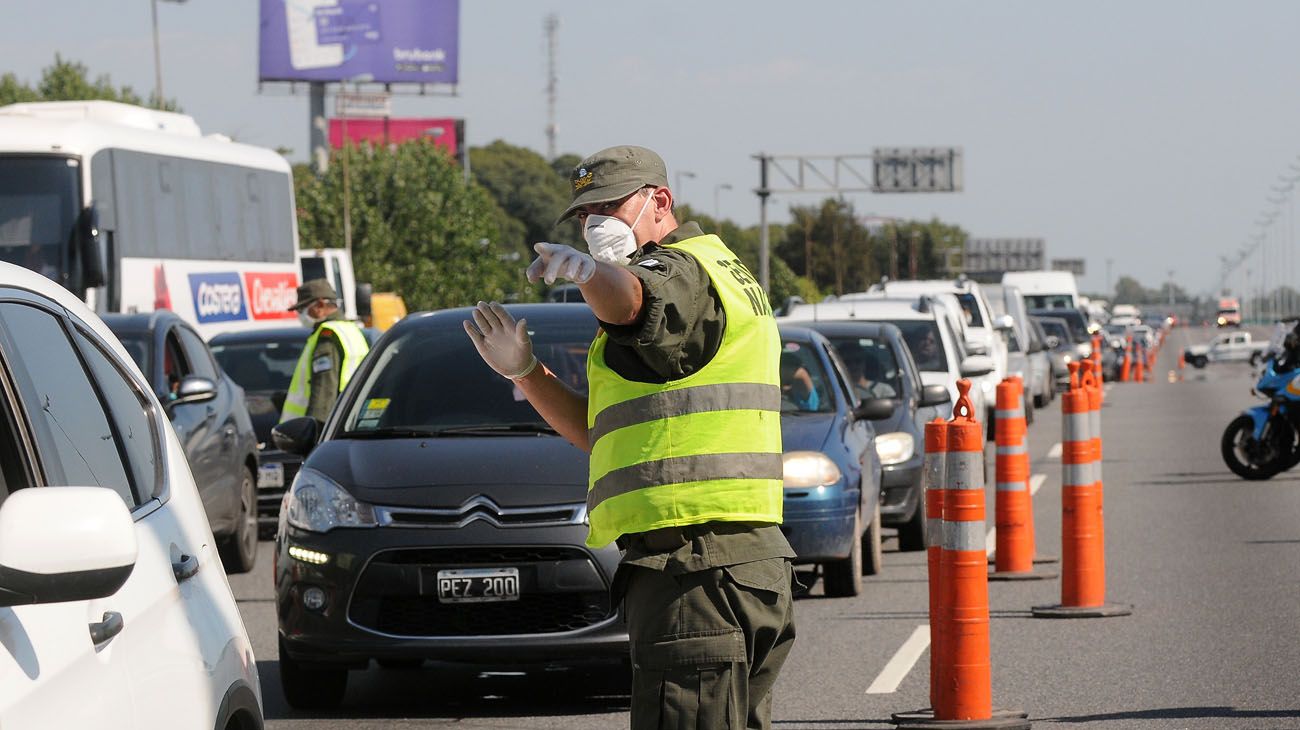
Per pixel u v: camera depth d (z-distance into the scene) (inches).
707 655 479.5
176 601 410.9
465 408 938.7
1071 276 5462.6
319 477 868.6
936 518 785.6
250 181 3095.5
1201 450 2546.8
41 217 2395.4
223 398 1467.8
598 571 834.2
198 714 398.3
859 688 918.4
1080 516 1121.4
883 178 6761.8
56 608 341.1
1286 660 954.1
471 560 835.4
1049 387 4062.5
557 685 953.5
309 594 845.2
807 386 1293.1
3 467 365.1
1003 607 1159.6
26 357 393.1
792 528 1185.4
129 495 424.8
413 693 934.4
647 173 485.7
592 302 438.0
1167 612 1123.3
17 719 305.0
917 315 1963.6
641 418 477.1
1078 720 817.5
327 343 1312.7
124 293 2549.2
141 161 2647.6
